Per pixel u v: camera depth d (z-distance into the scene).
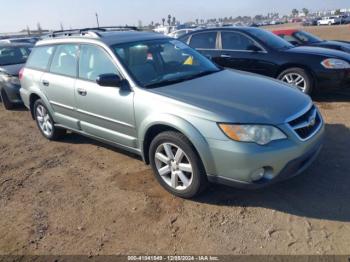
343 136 4.74
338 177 3.70
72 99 4.62
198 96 3.44
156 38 4.65
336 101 6.51
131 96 3.76
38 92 5.33
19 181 4.36
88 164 4.65
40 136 6.04
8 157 5.21
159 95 3.54
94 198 3.77
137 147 3.95
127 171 4.32
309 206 3.27
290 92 3.67
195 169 3.30
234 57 7.14
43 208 3.68
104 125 4.27
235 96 3.43
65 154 5.08
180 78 4.04
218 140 3.06
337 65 6.12
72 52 4.70
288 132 3.07
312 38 9.20
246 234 2.98
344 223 3.00
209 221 3.20
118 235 3.12
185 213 3.35
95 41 4.34
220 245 2.88
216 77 4.11
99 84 3.79
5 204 3.84
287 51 6.61
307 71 6.38
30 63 5.69
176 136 3.35
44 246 3.08
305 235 2.90
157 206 3.50
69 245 3.05
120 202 3.63
